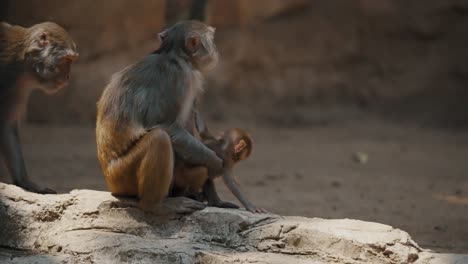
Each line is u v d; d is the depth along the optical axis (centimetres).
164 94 895
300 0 3064
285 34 3033
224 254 859
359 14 3102
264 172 1800
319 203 1381
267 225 884
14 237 933
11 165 1049
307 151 2247
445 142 2567
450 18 3105
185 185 959
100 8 2616
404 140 2584
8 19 2294
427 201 1463
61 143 2167
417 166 2025
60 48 1062
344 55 3066
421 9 3105
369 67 3084
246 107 2894
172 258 856
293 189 1544
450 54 3070
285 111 2914
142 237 908
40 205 941
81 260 867
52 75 1064
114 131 903
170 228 910
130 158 890
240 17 2967
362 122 2883
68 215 934
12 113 1065
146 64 917
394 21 3094
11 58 1057
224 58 2923
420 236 1144
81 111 2584
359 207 1359
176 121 902
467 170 1981
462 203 1457
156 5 2741
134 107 894
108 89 928
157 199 895
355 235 847
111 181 923
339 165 1981
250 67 2955
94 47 2628
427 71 3052
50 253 898
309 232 862
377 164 2031
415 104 2988
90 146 2131
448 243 1102
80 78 2602
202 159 903
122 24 2683
